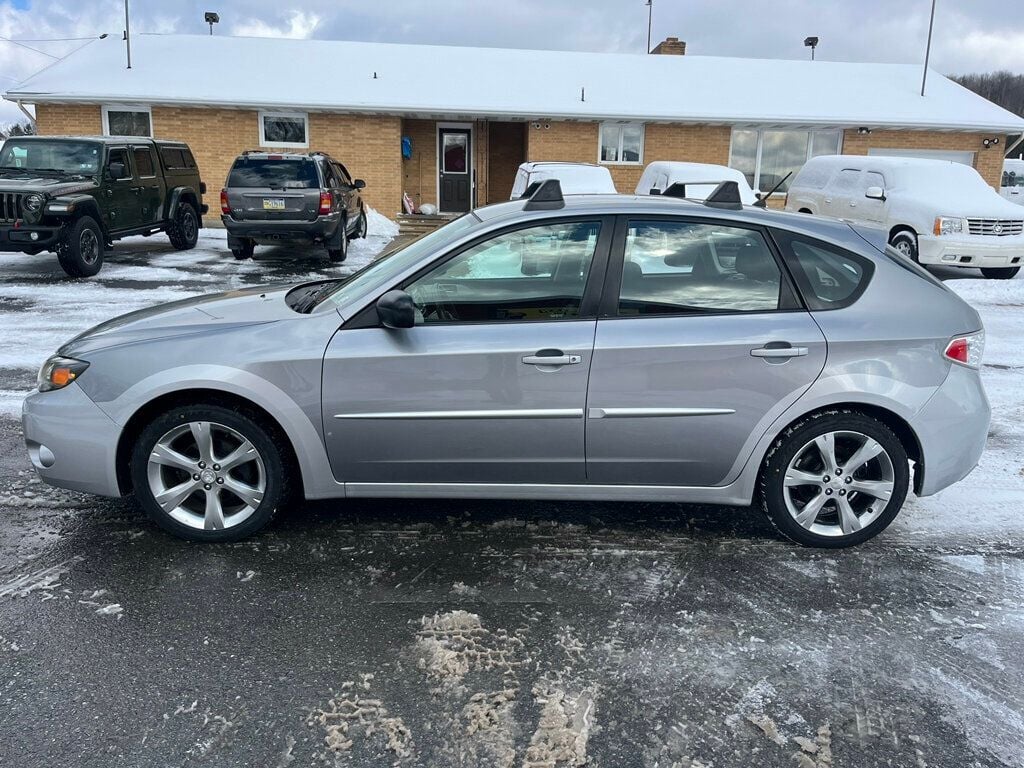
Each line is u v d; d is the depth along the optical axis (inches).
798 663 115.7
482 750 97.7
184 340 142.1
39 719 101.1
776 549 150.6
